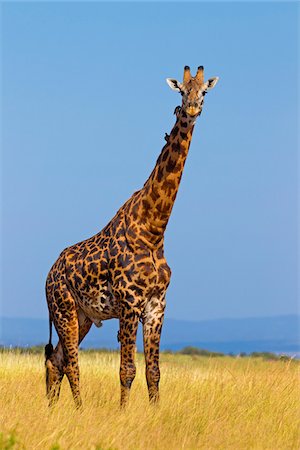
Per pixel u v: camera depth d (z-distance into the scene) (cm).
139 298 2984
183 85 2898
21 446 2258
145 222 2998
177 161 2966
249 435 2661
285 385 3275
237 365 4469
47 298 3309
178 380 3453
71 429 2527
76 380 3216
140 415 2734
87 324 3309
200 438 2614
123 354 2992
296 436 2700
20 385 3303
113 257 3031
